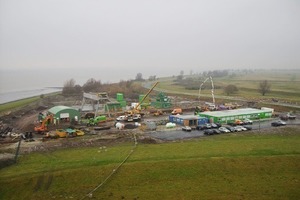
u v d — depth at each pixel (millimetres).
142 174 44875
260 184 42781
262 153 52312
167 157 50594
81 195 40062
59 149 58156
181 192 40562
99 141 63406
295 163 48500
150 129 75375
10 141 64375
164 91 177875
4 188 41500
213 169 46500
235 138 65750
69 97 162500
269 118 92500
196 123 82062
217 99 137875
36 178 43469
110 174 44594
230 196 39375
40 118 87812
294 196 39531
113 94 164750
